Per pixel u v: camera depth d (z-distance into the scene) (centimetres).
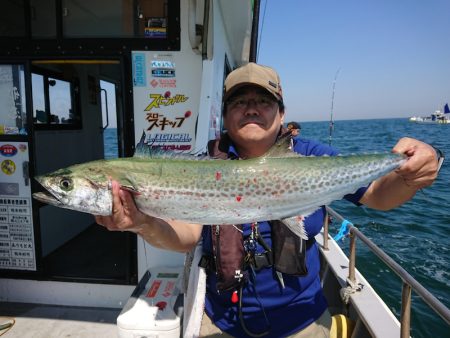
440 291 605
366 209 1141
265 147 228
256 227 208
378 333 249
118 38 362
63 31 365
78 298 392
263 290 209
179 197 201
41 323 357
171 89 366
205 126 339
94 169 203
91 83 605
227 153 232
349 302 306
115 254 473
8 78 374
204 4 344
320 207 202
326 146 238
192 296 232
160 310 290
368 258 727
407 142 188
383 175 191
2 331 344
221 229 208
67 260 453
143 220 199
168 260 375
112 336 337
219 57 474
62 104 521
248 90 211
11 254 388
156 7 360
